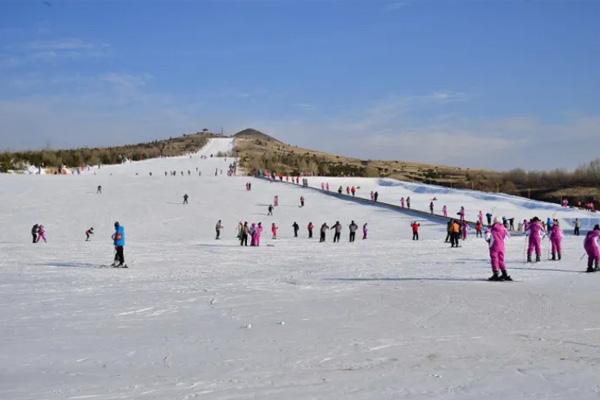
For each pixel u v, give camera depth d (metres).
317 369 8.87
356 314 13.45
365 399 7.37
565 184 133.50
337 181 110.19
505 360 9.30
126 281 20.83
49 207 63.62
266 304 15.05
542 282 18.80
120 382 8.23
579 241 42.38
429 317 12.97
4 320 13.11
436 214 62.09
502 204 79.00
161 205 67.00
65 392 7.75
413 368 8.86
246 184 84.25
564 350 9.94
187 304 15.20
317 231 55.97
